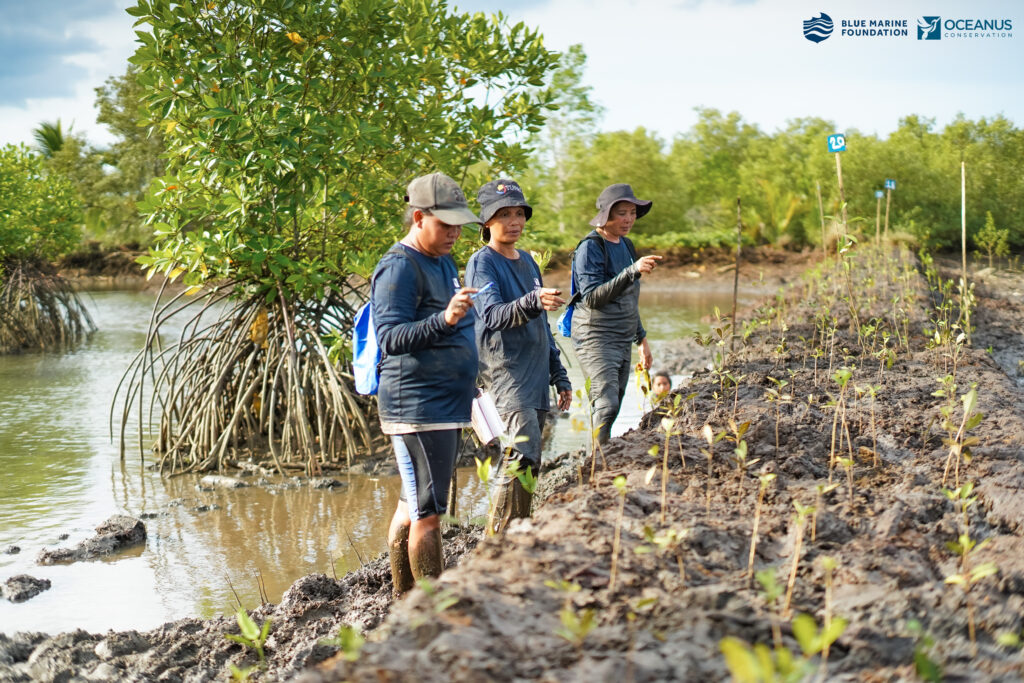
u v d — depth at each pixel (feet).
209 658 13.64
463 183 32.68
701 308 78.79
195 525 22.13
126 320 75.25
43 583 17.88
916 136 138.00
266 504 24.02
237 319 30.07
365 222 29.89
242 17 27.76
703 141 167.94
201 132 26.30
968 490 11.87
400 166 30.89
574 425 15.16
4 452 29.78
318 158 26.45
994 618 8.83
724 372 21.76
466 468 26.99
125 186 121.49
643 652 7.62
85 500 24.36
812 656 7.95
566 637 7.25
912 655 8.10
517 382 14.99
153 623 16.11
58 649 14.24
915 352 29.40
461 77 32.27
